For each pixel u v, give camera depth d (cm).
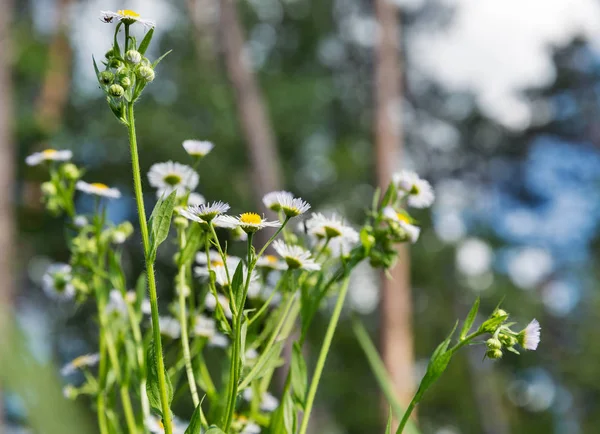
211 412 145
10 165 1195
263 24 2308
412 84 2359
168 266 1204
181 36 2081
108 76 112
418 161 2550
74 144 1909
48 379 40
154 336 109
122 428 158
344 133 2341
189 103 2016
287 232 155
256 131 1377
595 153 2752
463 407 2384
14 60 1780
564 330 2495
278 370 655
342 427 2092
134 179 111
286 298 148
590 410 2467
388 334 1222
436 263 2353
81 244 163
